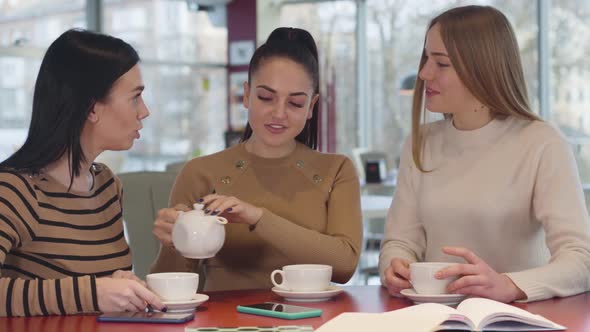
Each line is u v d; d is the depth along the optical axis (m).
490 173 1.94
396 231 2.06
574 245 1.76
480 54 1.88
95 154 1.74
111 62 1.66
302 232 1.88
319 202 2.07
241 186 2.07
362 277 6.30
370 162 6.21
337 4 9.62
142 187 2.85
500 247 1.94
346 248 1.97
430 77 1.94
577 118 8.13
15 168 1.63
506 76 1.91
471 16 1.90
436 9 9.09
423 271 1.59
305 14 9.80
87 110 1.65
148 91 9.79
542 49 8.30
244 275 2.04
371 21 9.51
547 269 1.68
